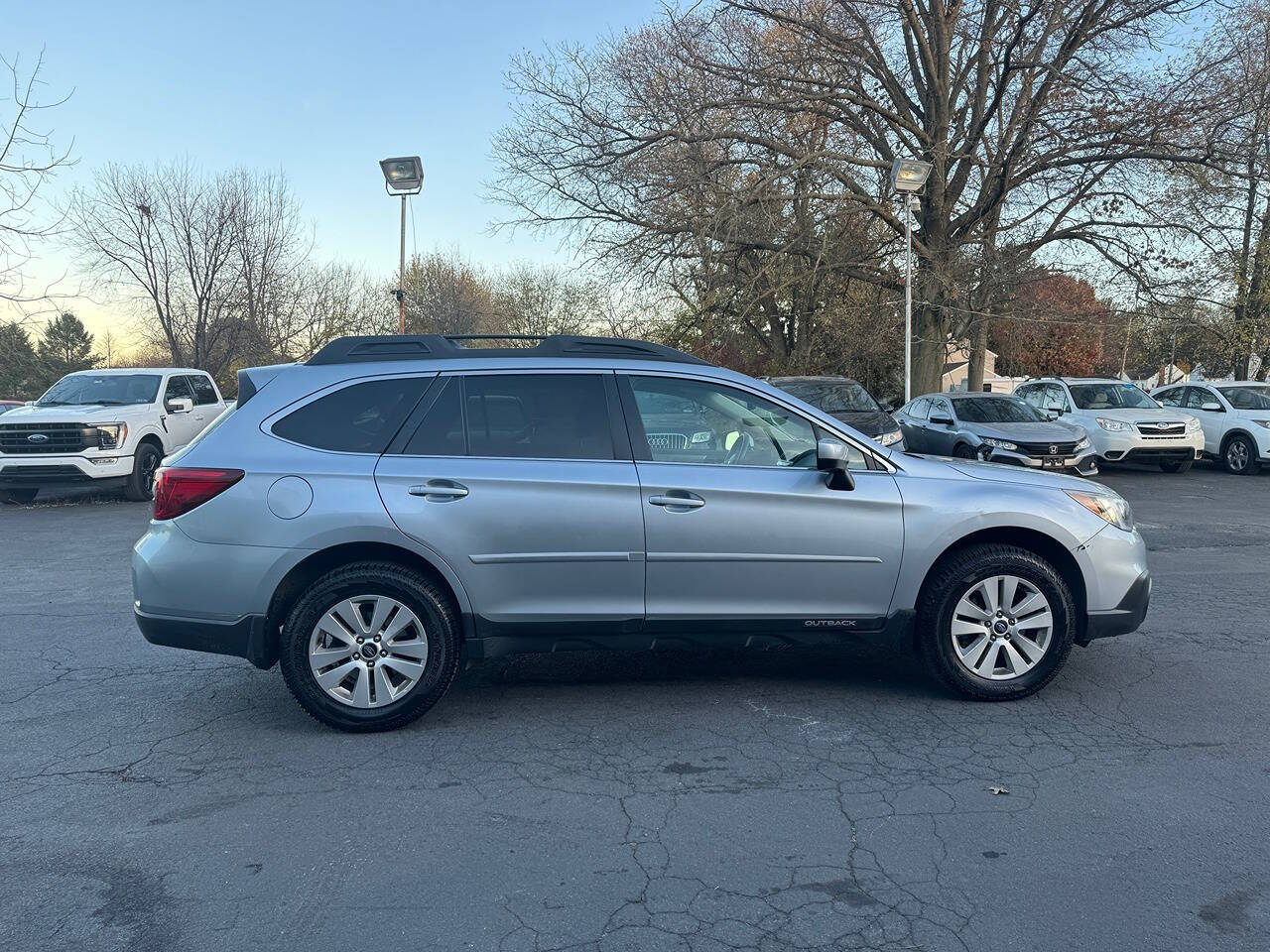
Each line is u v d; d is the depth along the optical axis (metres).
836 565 4.80
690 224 20.89
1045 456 13.74
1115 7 20.31
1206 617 6.87
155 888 3.26
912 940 2.92
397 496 4.56
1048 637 4.96
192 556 4.52
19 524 12.80
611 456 4.74
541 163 23.17
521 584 4.66
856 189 22.14
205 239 30.41
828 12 21.58
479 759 4.36
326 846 3.55
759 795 3.94
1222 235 21.59
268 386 4.79
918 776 4.11
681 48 21.45
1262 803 3.83
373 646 4.63
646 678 5.51
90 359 40.50
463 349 4.93
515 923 3.03
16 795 4.00
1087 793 3.93
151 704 5.16
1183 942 2.90
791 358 28.58
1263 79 19.42
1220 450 17.64
